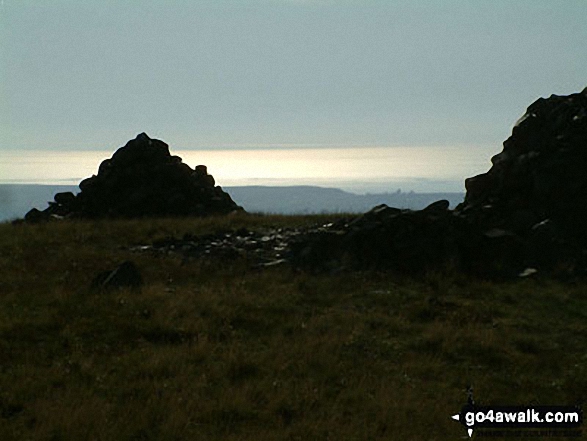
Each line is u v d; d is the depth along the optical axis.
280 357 17.22
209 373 15.85
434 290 24.78
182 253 29.11
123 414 13.30
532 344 19.50
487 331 20.09
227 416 13.84
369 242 27.55
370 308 22.59
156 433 12.84
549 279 26.16
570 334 20.70
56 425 12.66
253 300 22.30
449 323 20.73
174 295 22.28
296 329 19.88
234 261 27.61
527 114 34.22
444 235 27.84
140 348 17.64
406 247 27.23
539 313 22.55
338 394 15.45
